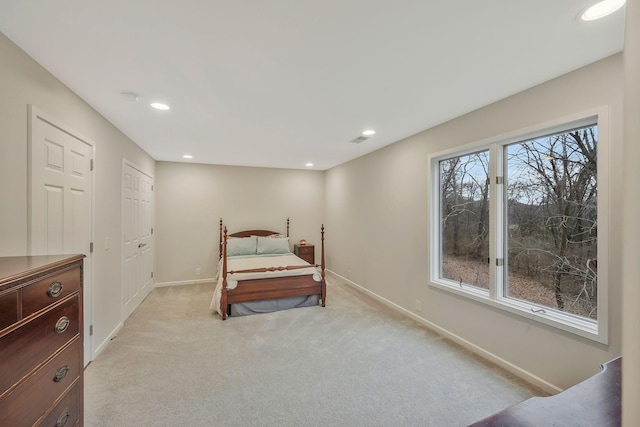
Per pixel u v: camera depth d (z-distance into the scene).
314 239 5.95
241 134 3.30
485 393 2.00
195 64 1.77
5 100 1.48
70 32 1.44
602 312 1.72
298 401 1.91
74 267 1.28
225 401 1.90
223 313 3.34
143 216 4.02
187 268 5.04
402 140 3.53
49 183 1.83
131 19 1.35
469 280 2.78
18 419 0.95
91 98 2.25
